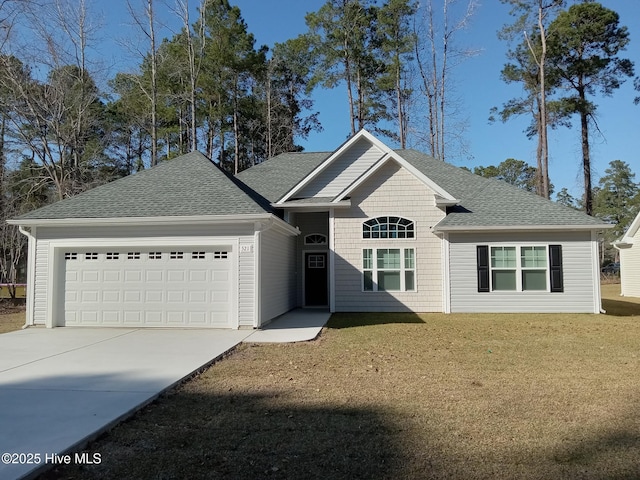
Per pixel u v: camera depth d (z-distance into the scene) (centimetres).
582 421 458
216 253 1157
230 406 515
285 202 1577
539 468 353
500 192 1691
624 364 726
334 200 1552
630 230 2420
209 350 842
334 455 378
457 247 1525
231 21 3234
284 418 472
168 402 533
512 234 1506
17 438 400
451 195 1647
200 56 2839
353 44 3197
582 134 3123
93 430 420
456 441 408
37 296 1187
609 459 369
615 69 2961
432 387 591
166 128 3170
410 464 361
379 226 1573
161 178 1348
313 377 653
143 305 1163
